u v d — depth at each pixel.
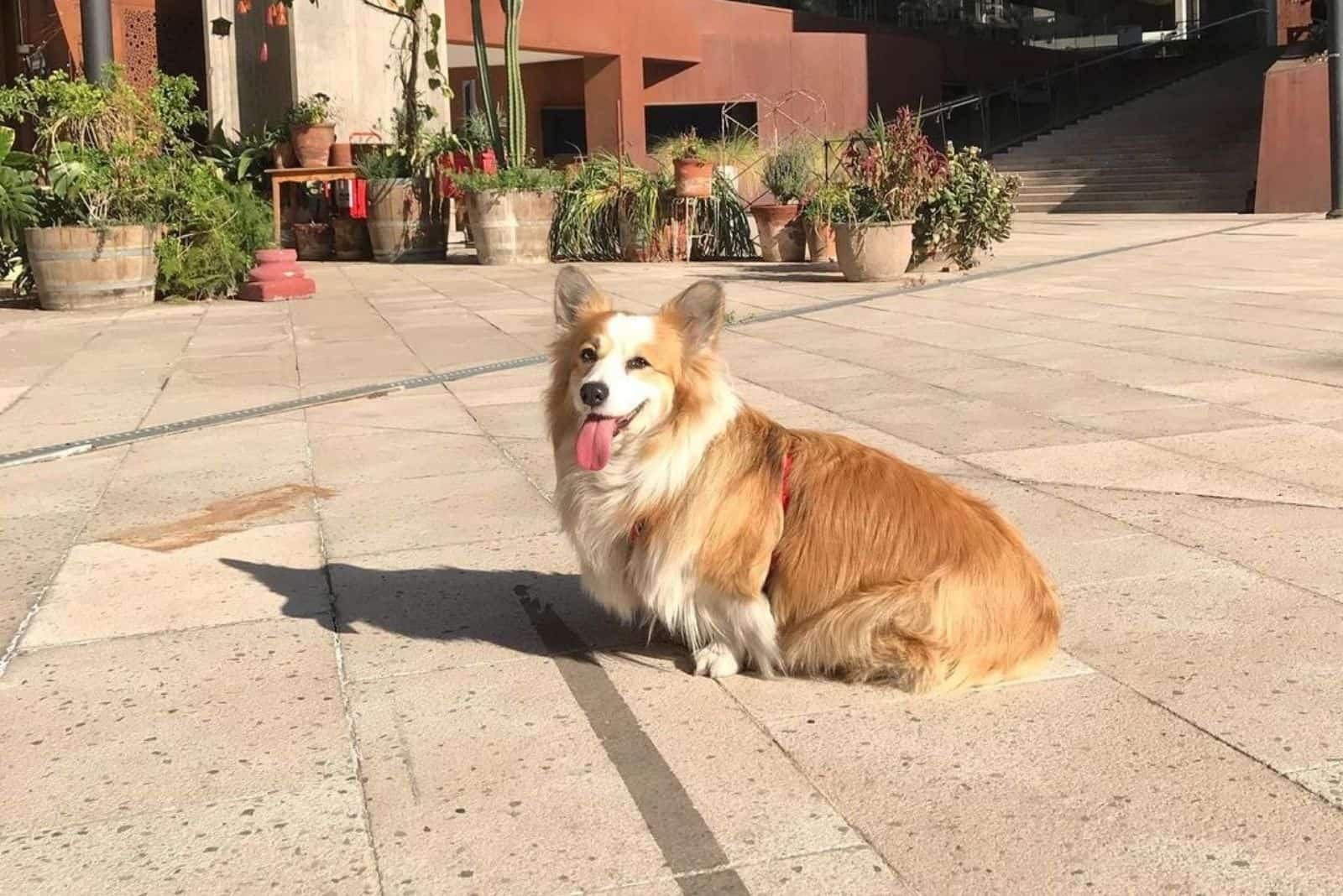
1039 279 8.88
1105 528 3.23
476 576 3.08
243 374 6.13
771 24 19.34
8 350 7.08
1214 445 4.04
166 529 3.58
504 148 12.75
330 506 3.77
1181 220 14.42
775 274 9.89
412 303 8.91
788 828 1.86
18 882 1.79
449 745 2.17
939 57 21.17
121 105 8.94
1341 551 2.98
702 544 2.29
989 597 2.23
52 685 2.49
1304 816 1.82
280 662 2.58
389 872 1.78
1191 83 21.84
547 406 2.45
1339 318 6.51
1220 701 2.21
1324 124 15.19
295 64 13.29
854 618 2.25
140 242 8.82
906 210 9.06
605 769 2.06
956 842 1.80
